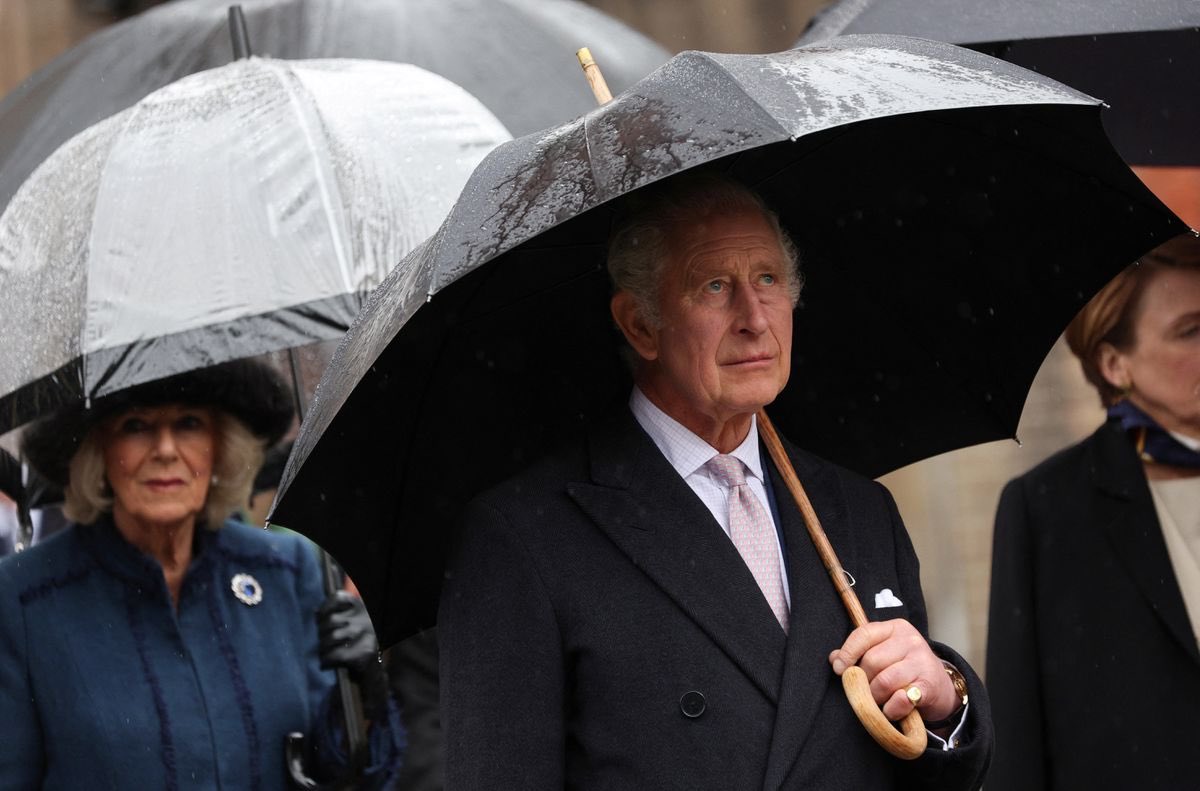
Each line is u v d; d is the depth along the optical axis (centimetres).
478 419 754
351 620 1038
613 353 779
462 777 674
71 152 1007
